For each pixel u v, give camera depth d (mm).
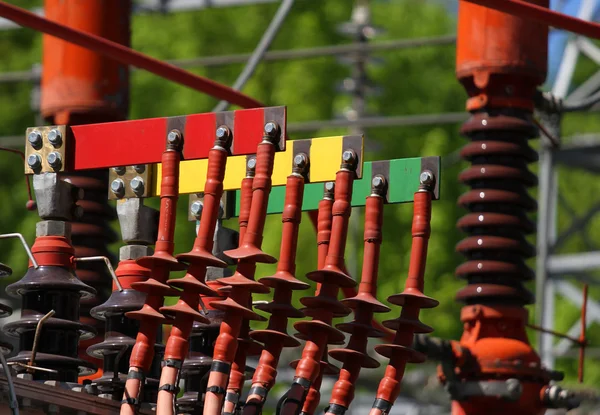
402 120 32469
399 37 56844
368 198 10500
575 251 58719
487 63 14867
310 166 10570
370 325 10320
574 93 34375
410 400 32688
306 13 56250
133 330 11570
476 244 14664
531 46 14945
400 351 10352
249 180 10508
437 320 49469
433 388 30188
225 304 9883
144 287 10172
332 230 10266
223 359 9891
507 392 14180
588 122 59938
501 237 14656
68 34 14312
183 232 48281
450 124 55281
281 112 10164
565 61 34719
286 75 53938
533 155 15008
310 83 53594
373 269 10398
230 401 10203
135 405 10070
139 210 11750
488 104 14922
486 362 14281
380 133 54531
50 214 11148
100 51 14531
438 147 53969
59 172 11148
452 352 14312
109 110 16297
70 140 11062
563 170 60250
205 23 56469
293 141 10664
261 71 55125
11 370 9883
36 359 10914
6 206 53156
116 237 16047
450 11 61812
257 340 10266
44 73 16500
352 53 39250
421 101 55438
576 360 51438
